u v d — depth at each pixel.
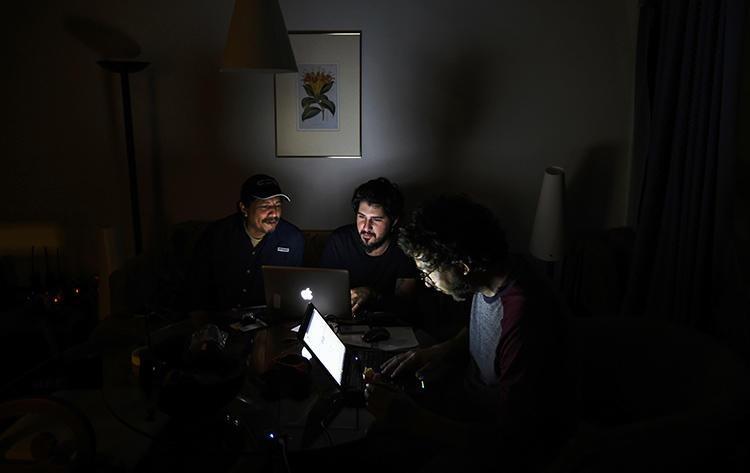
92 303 3.33
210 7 3.21
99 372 2.20
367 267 2.80
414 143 3.33
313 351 1.70
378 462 1.97
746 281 2.55
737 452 1.74
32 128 3.37
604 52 3.19
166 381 1.52
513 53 3.22
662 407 1.69
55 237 3.49
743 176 2.57
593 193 3.36
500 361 1.52
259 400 1.77
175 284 2.90
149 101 3.32
